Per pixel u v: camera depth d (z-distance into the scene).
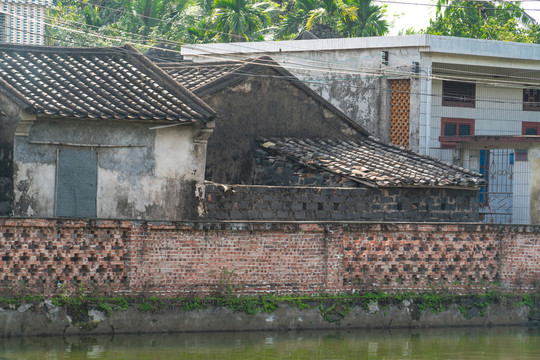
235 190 23.70
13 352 17.00
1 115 21.75
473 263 22.52
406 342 19.89
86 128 22.56
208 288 20.00
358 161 27.56
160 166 23.38
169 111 23.16
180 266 19.72
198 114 23.36
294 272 20.75
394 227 21.62
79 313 18.78
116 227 19.12
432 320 21.89
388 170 26.55
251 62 28.16
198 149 23.88
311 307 20.80
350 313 21.14
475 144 30.20
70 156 22.39
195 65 30.20
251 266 20.36
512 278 22.88
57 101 22.33
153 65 25.22
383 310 21.45
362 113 34.03
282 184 27.44
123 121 22.81
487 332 21.58
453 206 26.88
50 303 18.55
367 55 34.00
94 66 25.11
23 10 43.16
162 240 19.55
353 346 19.11
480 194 30.44
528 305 22.78
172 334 19.48
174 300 19.58
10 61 24.11
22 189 21.75
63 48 25.42
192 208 23.61
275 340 19.48
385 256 21.64
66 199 22.33
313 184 26.66
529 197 27.95
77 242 18.84
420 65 32.62
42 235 18.56
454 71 34.19
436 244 22.12
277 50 36.16
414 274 21.95
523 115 37.00
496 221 29.81
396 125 33.50
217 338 19.38
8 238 18.25
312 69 32.72
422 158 28.88
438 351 18.83
